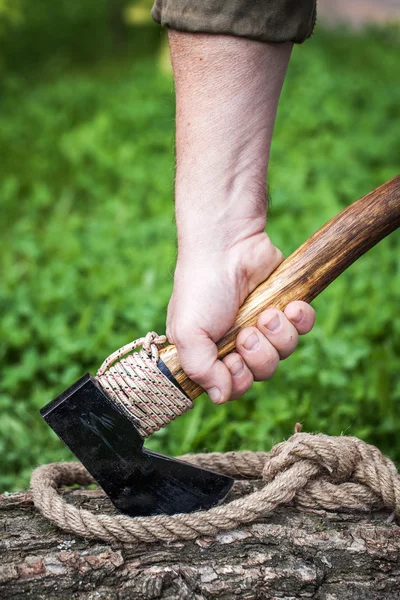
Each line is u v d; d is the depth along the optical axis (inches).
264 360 72.4
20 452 118.7
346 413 120.7
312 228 190.1
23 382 137.9
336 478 78.7
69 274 170.6
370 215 73.9
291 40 70.2
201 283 71.6
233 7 67.6
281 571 72.6
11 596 70.8
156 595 71.4
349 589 72.9
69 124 278.4
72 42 401.1
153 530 73.5
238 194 72.4
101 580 71.8
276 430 117.3
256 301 73.3
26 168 239.8
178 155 73.2
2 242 197.9
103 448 73.7
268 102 71.8
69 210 216.7
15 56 373.1
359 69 351.3
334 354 135.7
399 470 100.3
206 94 70.4
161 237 191.5
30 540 74.3
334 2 501.4
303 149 243.4
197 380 72.1
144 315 150.9
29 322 157.5
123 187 225.9
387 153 238.2
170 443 116.1
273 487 75.8
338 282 162.6
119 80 331.3
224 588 71.6
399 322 146.4
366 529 76.0
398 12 502.6
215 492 75.6
